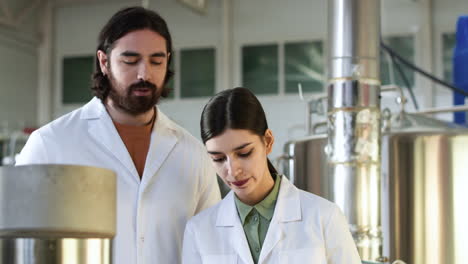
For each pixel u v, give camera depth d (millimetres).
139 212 1464
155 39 1361
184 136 1606
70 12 8164
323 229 1243
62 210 446
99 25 8039
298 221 1253
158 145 1527
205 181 1620
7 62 7703
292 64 7242
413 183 2363
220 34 7461
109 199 469
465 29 3594
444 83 3234
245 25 7426
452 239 2334
